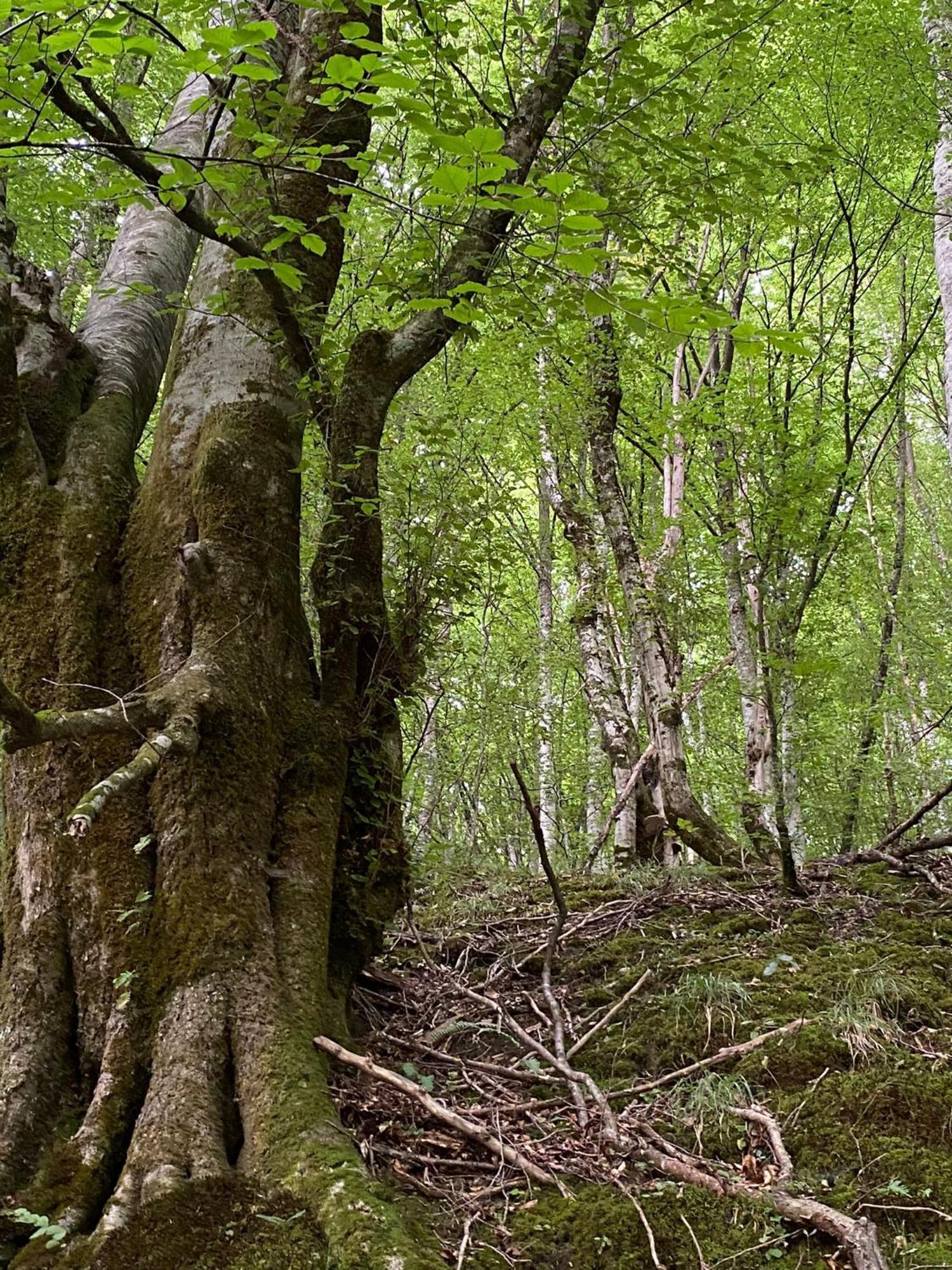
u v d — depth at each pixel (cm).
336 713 409
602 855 1234
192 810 340
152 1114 288
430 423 569
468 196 237
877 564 1246
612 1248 263
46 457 408
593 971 481
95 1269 245
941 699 1377
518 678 1112
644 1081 367
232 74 262
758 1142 318
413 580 477
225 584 377
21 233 696
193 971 316
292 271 311
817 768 1018
